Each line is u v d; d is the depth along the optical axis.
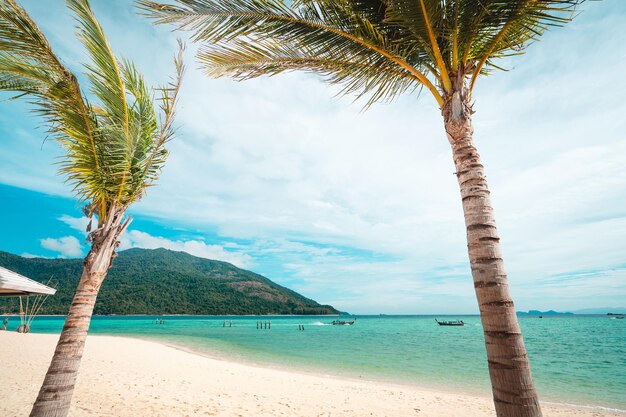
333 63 3.58
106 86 3.64
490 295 2.43
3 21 2.98
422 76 3.24
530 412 2.19
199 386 8.99
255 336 37.56
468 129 2.85
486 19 2.94
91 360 12.00
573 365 17.50
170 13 3.15
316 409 7.39
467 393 10.95
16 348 13.91
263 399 7.99
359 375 14.05
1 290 5.44
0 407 5.70
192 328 53.94
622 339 34.66
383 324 82.94
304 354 21.25
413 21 2.83
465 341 32.31
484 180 2.72
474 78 3.16
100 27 3.45
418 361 18.45
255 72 3.75
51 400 3.19
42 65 3.35
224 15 3.23
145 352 16.19
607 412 8.58
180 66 4.29
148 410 6.18
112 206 3.84
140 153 4.21
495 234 2.58
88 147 3.72
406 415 7.36
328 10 3.25
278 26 3.31
